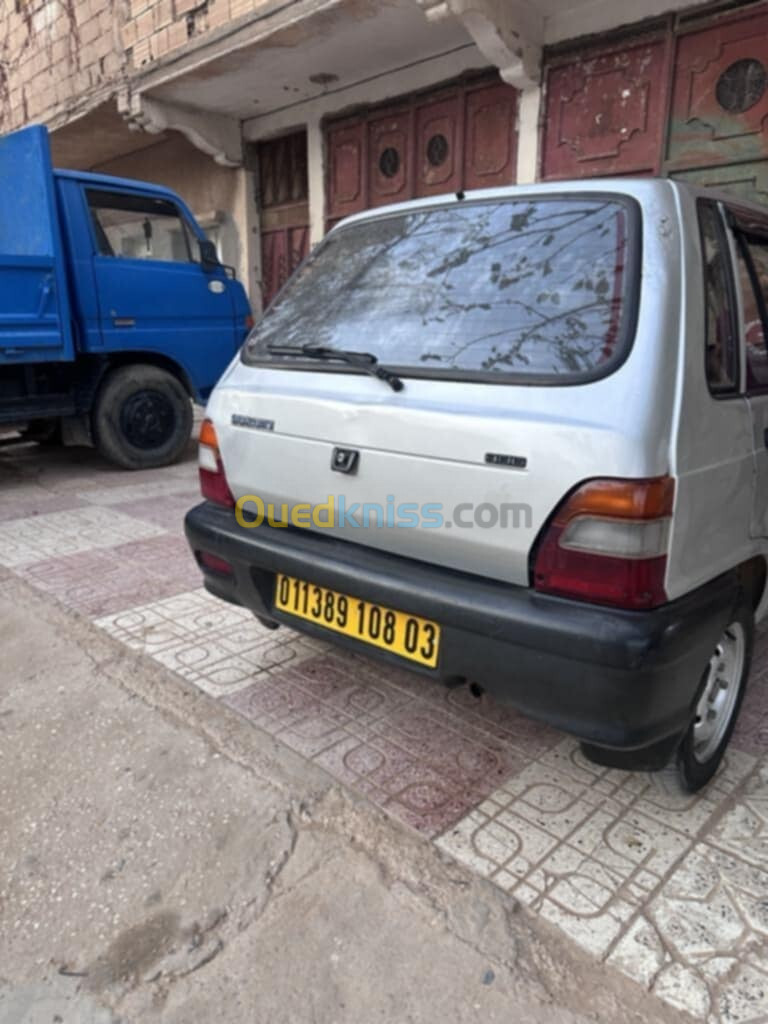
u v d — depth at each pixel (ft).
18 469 21.99
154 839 6.85
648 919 5.83
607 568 5.55
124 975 5.54
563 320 6.19
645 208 6.36
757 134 17.47
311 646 10.37
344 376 7.25
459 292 7.05
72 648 10.44
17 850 6.77
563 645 5.62
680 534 5.76
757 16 16.99
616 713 5.60
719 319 6.51
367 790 7.34
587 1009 5.15
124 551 14.47
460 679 6.48
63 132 33.55
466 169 23.61
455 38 22.30
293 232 30.89
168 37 25.94
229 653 10.19
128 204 19.77
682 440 5.73
